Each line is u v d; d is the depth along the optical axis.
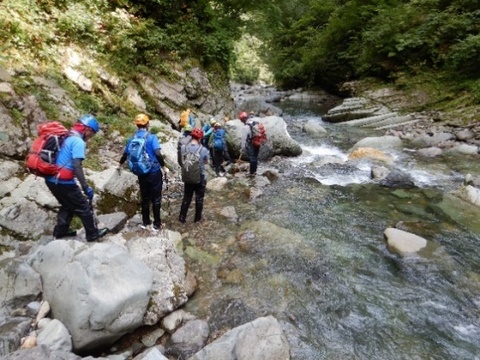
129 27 10.48
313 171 9.09
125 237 4.87
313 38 25.17
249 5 13.73
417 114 14.15
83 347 3.34
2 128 5.92
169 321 3.89
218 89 12.79
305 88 26.31
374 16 19.48
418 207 6.91
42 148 4.05
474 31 14.06
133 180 6.55
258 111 18.31
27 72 7.41
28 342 3.22
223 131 8.78
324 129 13.90
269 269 4.92
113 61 9.88
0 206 4.97
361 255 5.30
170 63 11.41
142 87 10.38
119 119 8.80
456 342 3.75
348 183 8.26
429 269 4.92
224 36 12.75
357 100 16.89
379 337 3.83
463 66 13.85
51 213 5.17
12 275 3.75
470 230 5.97
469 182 7.72
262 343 3.42
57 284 3.59
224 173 9.03
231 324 3.96
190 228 6.00
